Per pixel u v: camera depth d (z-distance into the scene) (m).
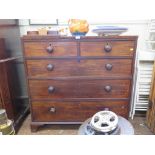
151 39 1.68
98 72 1.33
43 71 1.34
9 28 1.53
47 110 1.49
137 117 1.80
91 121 1.00
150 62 1.62
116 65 1.30
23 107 1.92
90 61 1.30
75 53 1.28
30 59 1.31
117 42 1.24
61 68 1.33
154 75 1.51
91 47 1.26
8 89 1.54
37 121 1.54
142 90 1.65
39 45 1.27
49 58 1.30
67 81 1.37
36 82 1.39
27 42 1.26
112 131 0.95
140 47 1.75
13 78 1.67
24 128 1.66
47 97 1.44
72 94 1.42
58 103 1.46
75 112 1.49
